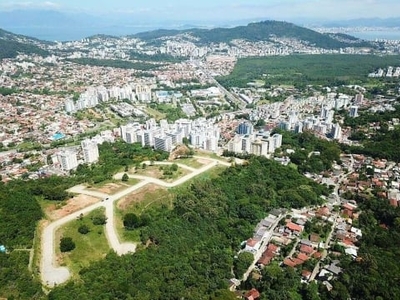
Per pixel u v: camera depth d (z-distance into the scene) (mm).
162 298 135750
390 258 162750
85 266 146875
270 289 147625
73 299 125938
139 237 169500
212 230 186000
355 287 145875
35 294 129875
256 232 188875
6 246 151625
